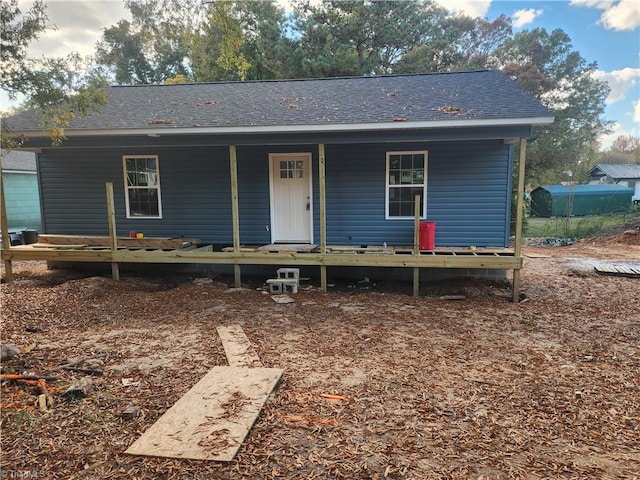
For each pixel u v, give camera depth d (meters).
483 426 2.89
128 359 4.13
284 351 4.41
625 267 9.55
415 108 7.57
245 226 9.24
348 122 7.00
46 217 9.69
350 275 8.70
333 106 8.18
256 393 3.30
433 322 5.60
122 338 4.81
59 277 8.70
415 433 2.78
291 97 9.18
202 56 17.70
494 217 8.41
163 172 9.30
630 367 4.04
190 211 9.33
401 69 19.70
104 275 8.99
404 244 8.75
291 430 2.79
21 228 14.77
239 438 2.64
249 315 5.89
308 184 8.98
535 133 22.75
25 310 5.93
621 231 15.35
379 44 20.22
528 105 7.10
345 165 8.77
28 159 16.16
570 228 17.62
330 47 18.91
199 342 4.69
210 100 9.34
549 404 3.23
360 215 8.84
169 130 7.37
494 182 8.33
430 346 4.62
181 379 3.64
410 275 8.52
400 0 20.19
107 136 7.67
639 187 32.91
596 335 5.07
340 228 8.94
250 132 7.30
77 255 8.10
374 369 3.92
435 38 21.58
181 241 8.41
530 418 3.01
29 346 4.41
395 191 8.69
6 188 14.66
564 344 4.72
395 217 8.72
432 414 3.05
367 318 5.76
